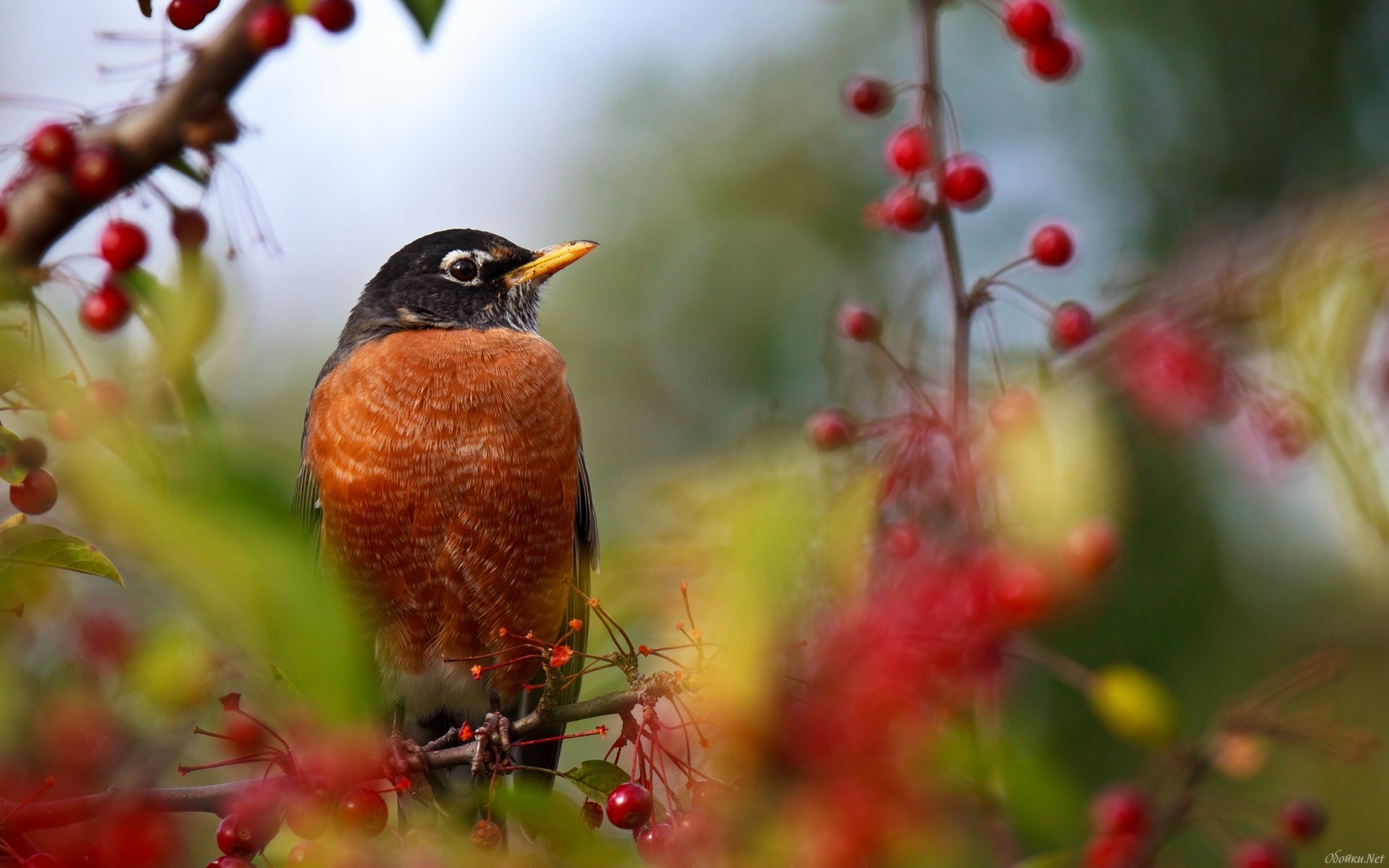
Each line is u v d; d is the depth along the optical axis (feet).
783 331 51.70
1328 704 33.17
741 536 13.85
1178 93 52.60
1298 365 23.38
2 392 16.31
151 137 20.26
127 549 12.17
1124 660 40.57
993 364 24.94
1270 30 53.01
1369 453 23.04
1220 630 41.09
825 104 55.01
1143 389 24.62
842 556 17.53
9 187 20.61
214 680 20.17
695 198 54.39
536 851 18.15
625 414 51.31
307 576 11.50
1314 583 41.32
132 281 20.86
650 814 18.76
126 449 15.40
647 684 19.48
